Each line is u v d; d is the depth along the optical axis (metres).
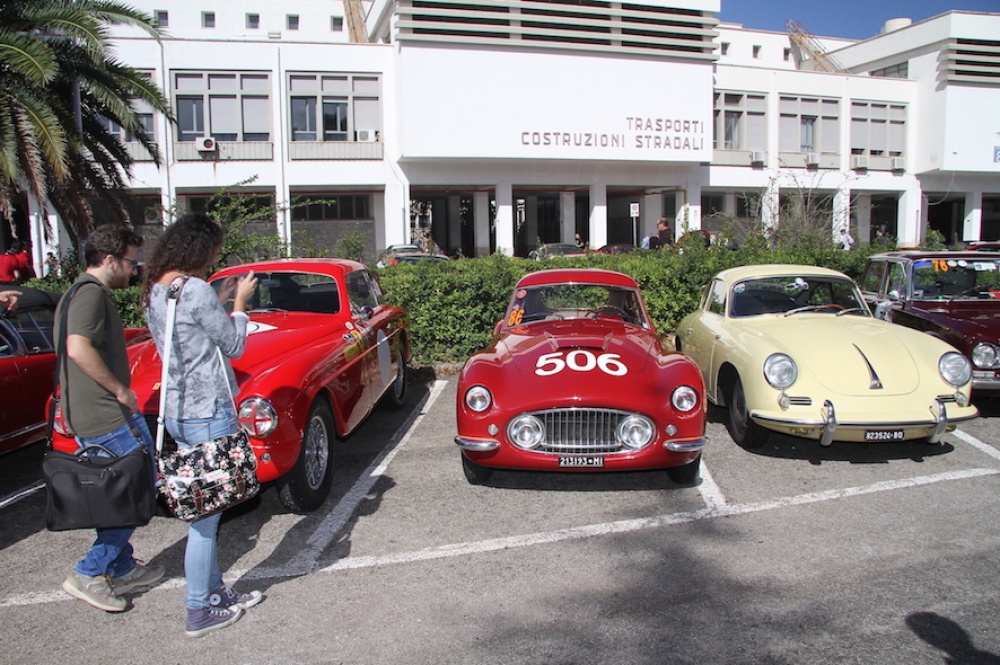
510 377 4.82
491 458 4.68
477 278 9.35
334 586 3.69
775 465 5.44
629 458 4.55
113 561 3.53
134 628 3.35
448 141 23.52
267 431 4.07
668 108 25.77
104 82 10.88
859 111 30.64
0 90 9.17
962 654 2.97
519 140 24.12
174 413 3.11
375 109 24.14
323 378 4.75
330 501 4.90
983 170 30.89
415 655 3.06
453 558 3.98
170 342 3.08
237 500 3.11
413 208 31.75
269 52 22.95
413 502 4.85
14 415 5.43
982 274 7.51
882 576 3.64
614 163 26.36
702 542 4.11
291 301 6.09
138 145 22.08
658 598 3.49
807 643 3.07
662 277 10.34
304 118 23.64
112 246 3.28
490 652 3.06
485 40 23.48
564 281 6.39
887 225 34.38
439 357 9.39
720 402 6.31
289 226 23.41
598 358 4.99
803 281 6.84
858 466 5.38
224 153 22.83
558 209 34.19
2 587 3.82
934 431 5.07
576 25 24.59
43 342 5.85
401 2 22.81
